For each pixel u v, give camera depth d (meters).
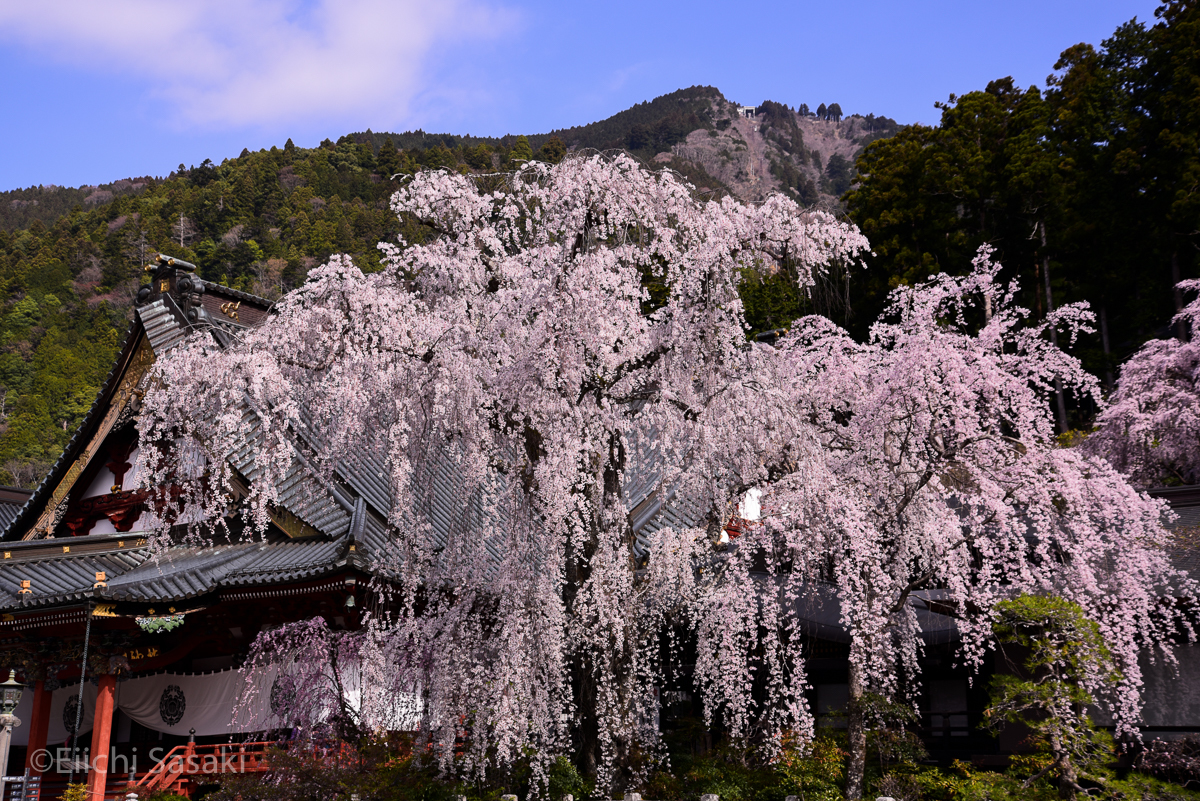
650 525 17.25
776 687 13.12
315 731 13.76
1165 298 31.27
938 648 15.28
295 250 96.88
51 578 17.72
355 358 11.39
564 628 11.64
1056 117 35.06
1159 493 16.11
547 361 10.90
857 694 11.41
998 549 12.17
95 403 21.39
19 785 16.94
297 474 17.56
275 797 12.60
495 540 15.38
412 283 12.39
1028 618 10.88
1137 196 31.69
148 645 16.72
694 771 12.21
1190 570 12.74
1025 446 11.91
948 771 13.38
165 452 13.77
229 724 16.61
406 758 13.20
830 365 12.85
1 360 87.69
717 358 11.40
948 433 11.92
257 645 15.05
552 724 11.61
